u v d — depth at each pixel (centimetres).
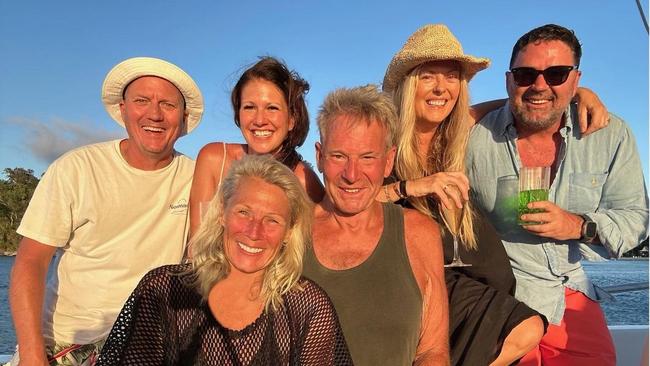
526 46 154
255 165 107
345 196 114
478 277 147
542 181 140
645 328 225
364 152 112
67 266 153
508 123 165
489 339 134
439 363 117
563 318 164
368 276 115
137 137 151
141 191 154
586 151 161
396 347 113
